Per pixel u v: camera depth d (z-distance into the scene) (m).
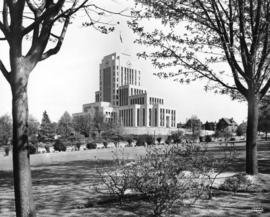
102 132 86.94
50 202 8.23
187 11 10.95
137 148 48.91
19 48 5.00
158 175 6.57
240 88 11.05
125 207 7.20
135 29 10.71
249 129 10.63
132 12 10.30
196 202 7.59
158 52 11.44
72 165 20.66
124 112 159.00
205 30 11.55
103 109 154.00
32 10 5.83
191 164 8.16
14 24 4.95
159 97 167.00
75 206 7.61
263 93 10.93
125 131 100.38
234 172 13.47
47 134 73.25
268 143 48.97
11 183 12.88
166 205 6.47
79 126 87.38
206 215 6.48
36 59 5.14
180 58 11.34
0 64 5.02
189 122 108.81
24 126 4.85
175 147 8.17
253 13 11.05
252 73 10.67
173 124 162.25
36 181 12.92
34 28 5.21
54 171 17.02
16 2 5.00
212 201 7.77
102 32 6.61
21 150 4.77
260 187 9.19
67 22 5.93
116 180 9.06
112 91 180.50
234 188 9.16
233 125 121.25
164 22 11.20
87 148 53.88
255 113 10.66
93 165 19.69
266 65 11.50
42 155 36.66
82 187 10.77
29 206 4.73
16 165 4.76
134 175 7.82
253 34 10.64
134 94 174.50
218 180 10.60
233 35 11.12
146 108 153.75
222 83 11.52
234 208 7.12
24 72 4.96
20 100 4.86
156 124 152.88
